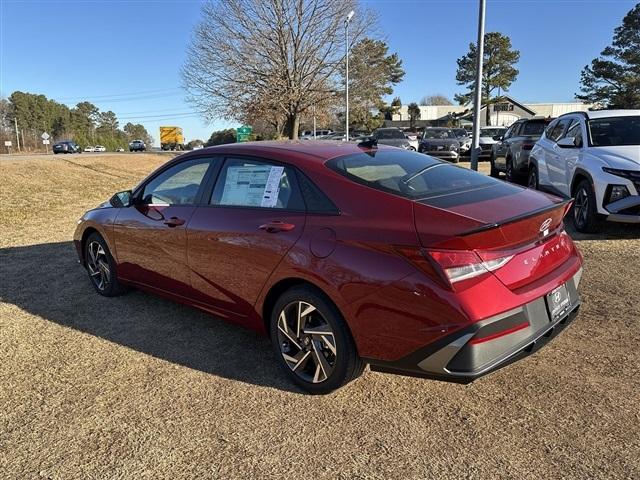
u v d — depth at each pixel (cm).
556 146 836
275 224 324
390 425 287
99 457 268
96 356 384
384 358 280
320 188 317
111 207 486
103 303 498
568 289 316
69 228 891
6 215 998
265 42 2919
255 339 407
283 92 2970
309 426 288
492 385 323
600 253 606
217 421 296
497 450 262
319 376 314
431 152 2112
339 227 296
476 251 259
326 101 3116
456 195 304
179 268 403
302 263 304
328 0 2923
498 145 1353
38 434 289
